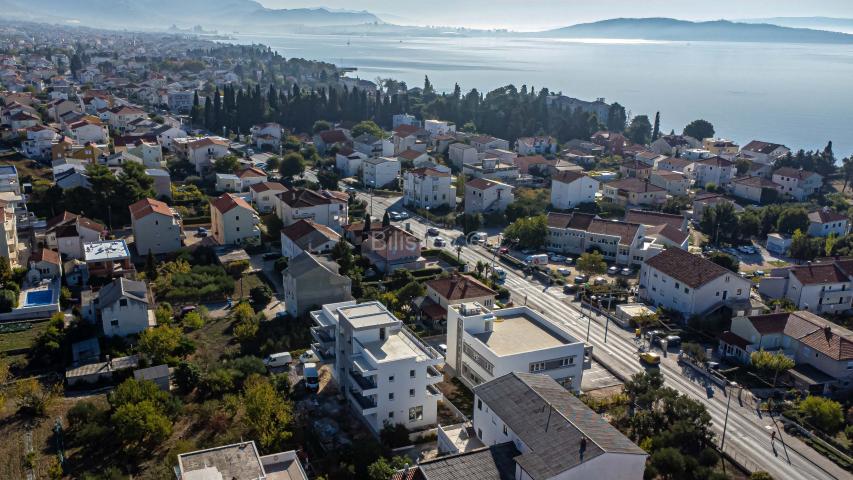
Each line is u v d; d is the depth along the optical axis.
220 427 71.44
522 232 140.50
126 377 82.19
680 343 98.25
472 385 82.31
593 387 84.62
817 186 198.62
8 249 108.56
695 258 111.44
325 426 73.56
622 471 53.81
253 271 121.38
